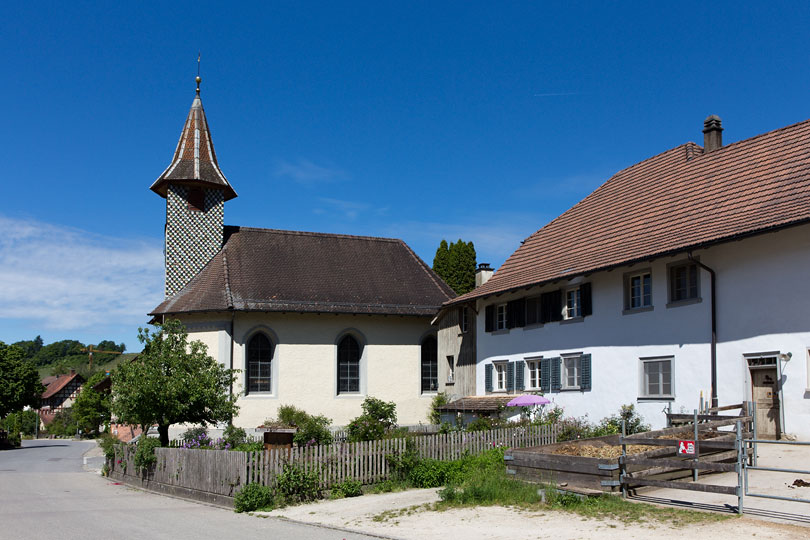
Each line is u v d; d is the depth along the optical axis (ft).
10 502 58.85
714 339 65.67
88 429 249.34
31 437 285.43
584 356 81.20
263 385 115.34
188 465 60.13
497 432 64.95
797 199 62.03
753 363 62.69
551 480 47.34
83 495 64.28
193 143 122.93
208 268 120.98
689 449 40.42
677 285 71.20
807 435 57.82
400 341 125.08
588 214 96.73
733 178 74.54
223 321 112.78
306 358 117.60
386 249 139.54
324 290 122.83
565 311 85.87
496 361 98.17
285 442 65.21
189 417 82.17
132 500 59.57
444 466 56.90
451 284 174.19
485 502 44.88
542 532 36.14
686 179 82.53
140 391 77.36
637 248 75.25
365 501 50.62
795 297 59.31
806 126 71.61
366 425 70.74
